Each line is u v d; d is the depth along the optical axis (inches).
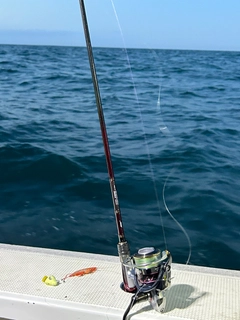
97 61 625.3
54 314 64.2
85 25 62.3
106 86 478.0
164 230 152.8
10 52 1017.5
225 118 343.9
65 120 329.1
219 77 568.4
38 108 375.6
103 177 206.4
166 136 280.4
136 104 388.2
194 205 173.3
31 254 80.9
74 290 67.5
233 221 160.1
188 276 71.9
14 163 225.8
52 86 510.3
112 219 163.5
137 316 60.4
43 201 182.4
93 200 182.4
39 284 69.4
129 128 303.1
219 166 223.5
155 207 172.2
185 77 542.9
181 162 227.8
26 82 541.6
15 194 190.2
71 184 199.8
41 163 225.1
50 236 152.3
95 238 149.9
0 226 159.8
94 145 260.8
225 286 68.4
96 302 64.1
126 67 537.6
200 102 414.3
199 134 287.7
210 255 137.0
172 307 62.2
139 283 59.4
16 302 65.5
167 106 384.5
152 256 58.7
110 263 76.9
